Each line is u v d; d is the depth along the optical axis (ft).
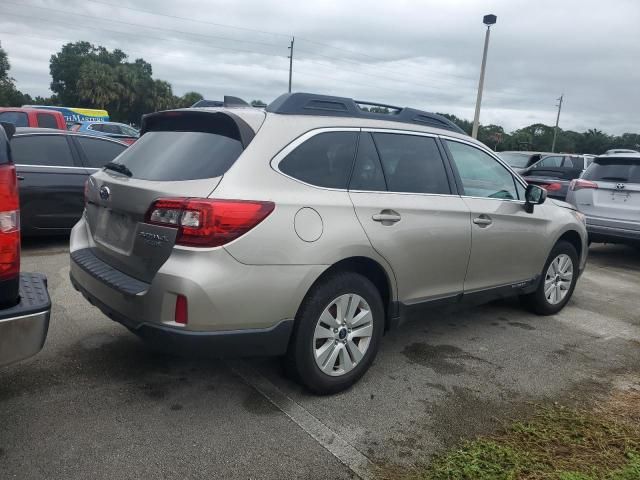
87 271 10.87
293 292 9.70
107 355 12.26
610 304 18.99
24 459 8.43
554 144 192.13
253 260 9.20
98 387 10.82
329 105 11.39
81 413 9.83
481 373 12.48
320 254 9.95
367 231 10.75
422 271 12.14
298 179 10.14
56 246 23.16
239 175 9.42
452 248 12.71
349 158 11.14
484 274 13.94
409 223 11.61
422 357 13.26
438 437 9.62
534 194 14.84
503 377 12.32
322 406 10.53
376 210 11.03
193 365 12.01
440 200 12.59
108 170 11.70
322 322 10.43
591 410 10.85
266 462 8.69
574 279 17.71
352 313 10.93
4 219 7.64
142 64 244.22
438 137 13.23
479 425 10.09
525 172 37.91
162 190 9.40
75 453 8.64
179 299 8.88
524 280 15.49
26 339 7.88
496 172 14.75
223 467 8.52
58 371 11.39
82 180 23.00
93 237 11.65
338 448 9.16
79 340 13.00
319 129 10.81
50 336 13.15
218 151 9.90
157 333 9.12
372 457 8.95
